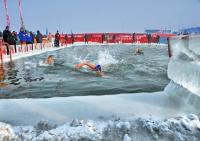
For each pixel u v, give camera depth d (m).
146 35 37.81
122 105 2.94
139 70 8.63
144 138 2.22
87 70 8.62
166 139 2.20
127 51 20.52
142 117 2.56
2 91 5.36
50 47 26.56
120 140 2.20
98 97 3.29
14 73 8.27
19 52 16.78
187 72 2.96
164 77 7.10
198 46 2.83
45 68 9.55
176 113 2.69
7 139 2.18
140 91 5.20
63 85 5.98
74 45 33.31
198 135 2.23
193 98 2.79
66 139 2.19
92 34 39.03
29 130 2.37
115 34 38.59
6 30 15.15
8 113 2.76
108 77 7.20
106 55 16.23
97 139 2.19
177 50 3.29
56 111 2.80
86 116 2.67
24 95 4.95
